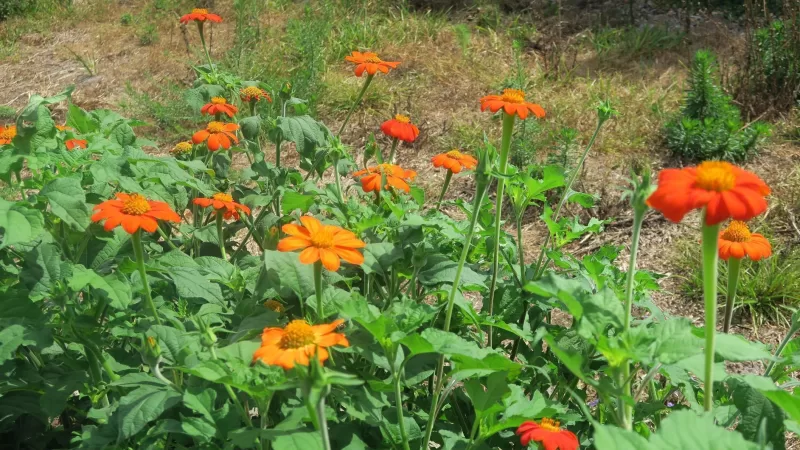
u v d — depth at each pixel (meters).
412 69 7.58
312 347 1.66
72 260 2.26
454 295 2.06
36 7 9.88
